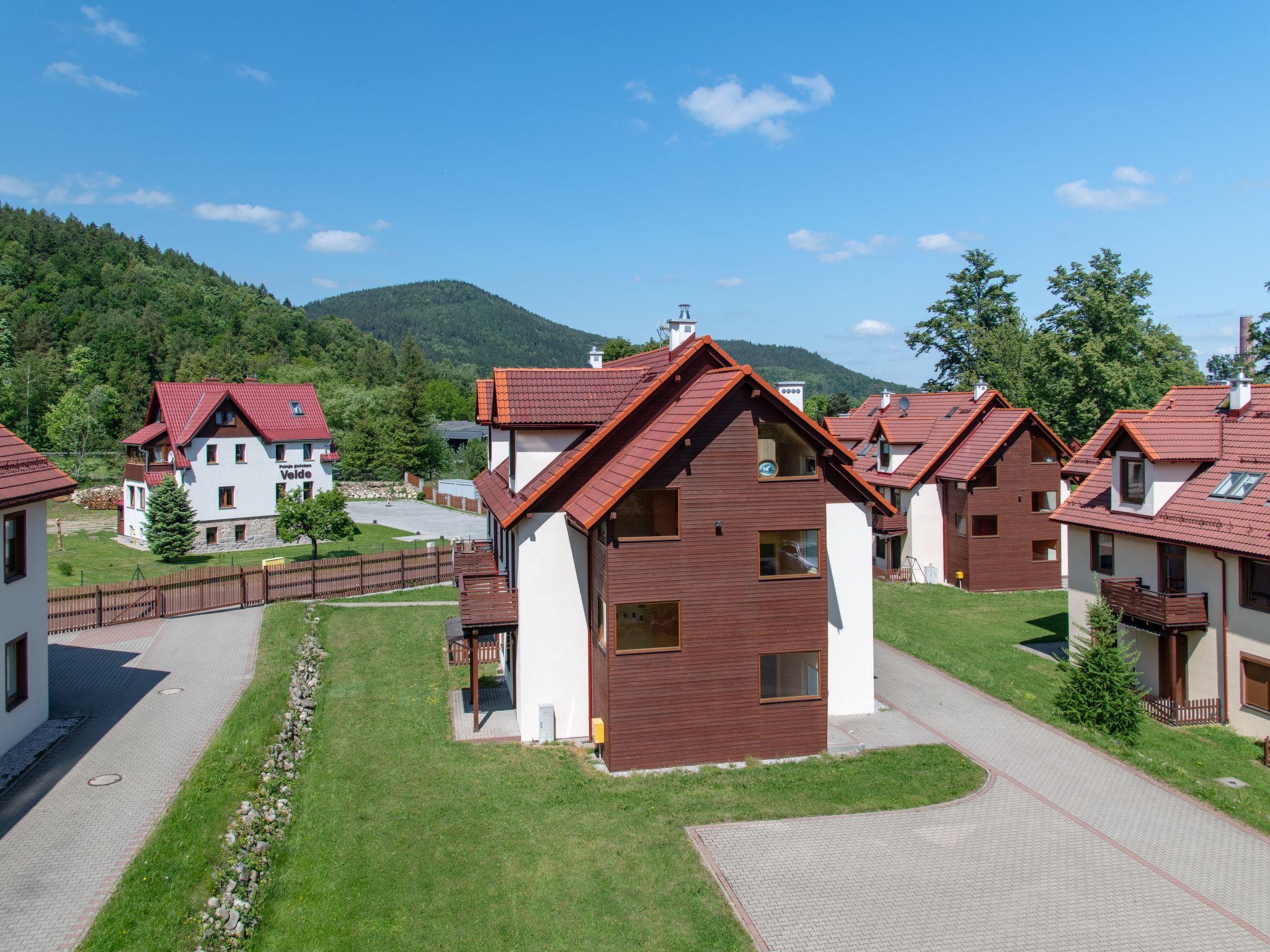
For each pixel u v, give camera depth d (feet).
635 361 88.99
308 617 109.81
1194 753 68.54
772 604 64.49
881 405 175.42
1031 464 134.62
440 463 314.55
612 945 41.32
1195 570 77.36
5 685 62.49
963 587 135.54
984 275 230.89
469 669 87.92
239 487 175.42
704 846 51.03
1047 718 74.08
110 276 550.36
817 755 65.57
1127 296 178.40
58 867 45.60
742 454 63.72
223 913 41.39
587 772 61.67
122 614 105.70
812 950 41.11
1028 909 44.80
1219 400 89.92
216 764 57.47
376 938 41.27
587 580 69.05
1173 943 41.96
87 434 263.70
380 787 58.29
